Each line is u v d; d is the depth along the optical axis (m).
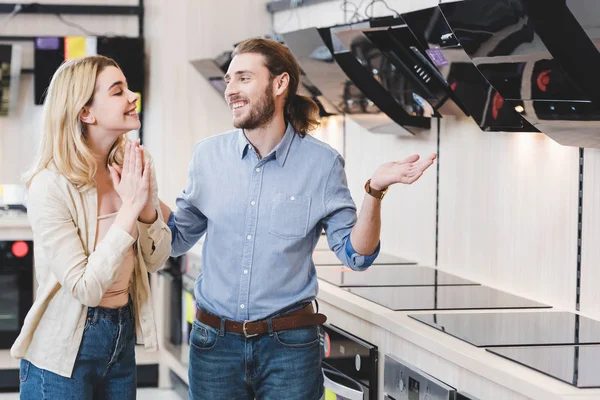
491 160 4.04
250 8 6.78
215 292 3.14
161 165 6.78
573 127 3.11
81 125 2.84
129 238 2.75
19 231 6.30
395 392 3.30
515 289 3.88
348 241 3.06
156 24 6.77
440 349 2.96
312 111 3.18
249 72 3.02
